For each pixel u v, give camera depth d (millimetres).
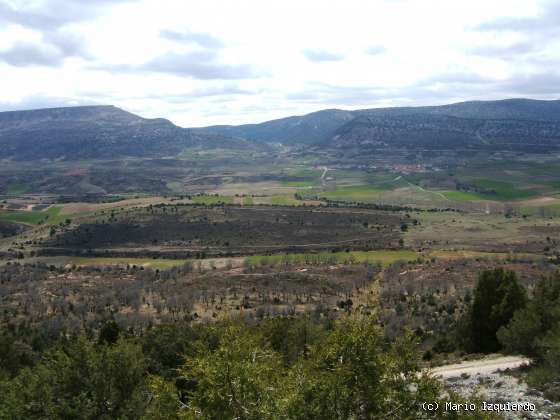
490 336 46188
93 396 27906
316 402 16562
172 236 187875
